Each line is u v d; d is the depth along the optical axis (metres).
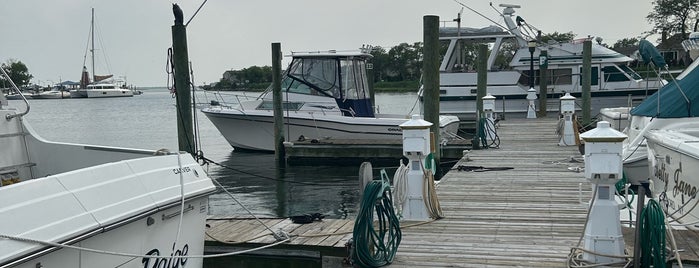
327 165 15.59
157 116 43.00
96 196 4.10
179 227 4.86
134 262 4.41
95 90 82.25
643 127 10.09
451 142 15.16
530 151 13.12
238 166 15.67
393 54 62.75
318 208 10.91
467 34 23.33
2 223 3.46
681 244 5.36
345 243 5.77
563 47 21.94
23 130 6.00
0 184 5.67
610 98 21.27
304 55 17.23
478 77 18.89
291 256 5.85
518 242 5.95
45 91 78.94
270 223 6.77
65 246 3.71
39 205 3.71
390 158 15.29
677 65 26.59
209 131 30.45
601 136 4.89
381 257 5.36
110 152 5.73
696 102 7.91
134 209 4.33
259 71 33.50
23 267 3.53
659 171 7.44
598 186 5.06
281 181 13.62
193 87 8.10
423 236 6.24
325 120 16.33
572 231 6.31
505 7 22.94
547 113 22.28
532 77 21.53
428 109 11.83
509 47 26.05
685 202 6.35
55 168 5.96
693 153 6.04
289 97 17.27
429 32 11.48
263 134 17.47
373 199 5.31
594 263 5.04
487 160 11.92
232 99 23.75
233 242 5.96
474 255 5.55
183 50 7.97
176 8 7.96
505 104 22.48
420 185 6.90
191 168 5.21
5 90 6.03
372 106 18.56
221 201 11.65
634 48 43.69
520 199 8.06
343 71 17.19
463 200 8.05
